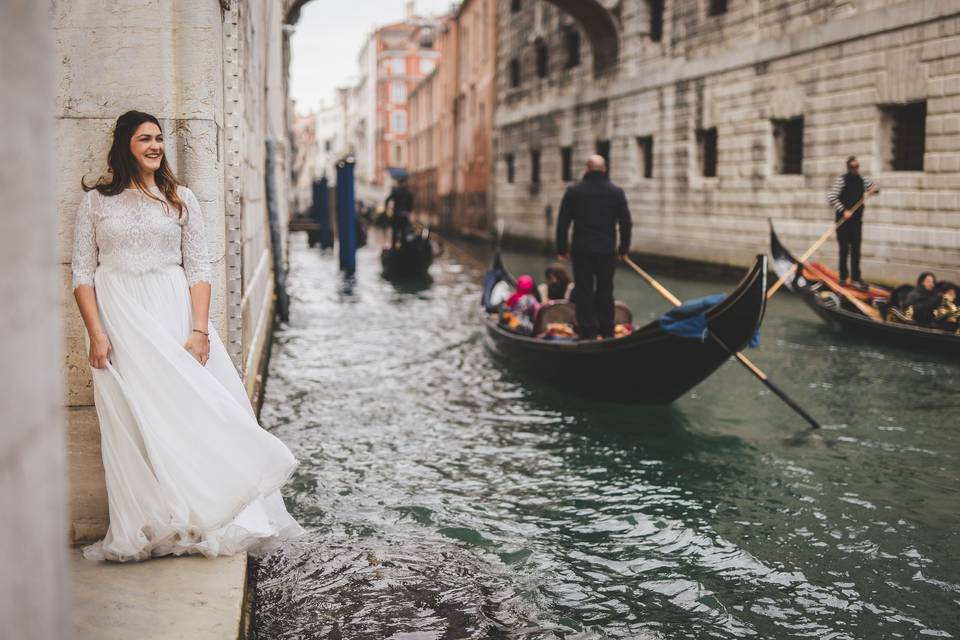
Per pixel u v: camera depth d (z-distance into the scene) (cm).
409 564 395
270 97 1326
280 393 754
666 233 2072
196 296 318
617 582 387
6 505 82
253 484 306
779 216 1648
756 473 544
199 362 315
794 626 348
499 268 1119
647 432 636
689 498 500
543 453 587
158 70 356
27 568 87
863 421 657
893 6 1335
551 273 872
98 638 253
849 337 1011
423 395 753
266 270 1144
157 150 309
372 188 6762
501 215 3316
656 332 633
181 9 358
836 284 1074
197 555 315
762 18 1678
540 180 2897
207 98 365
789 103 1603
